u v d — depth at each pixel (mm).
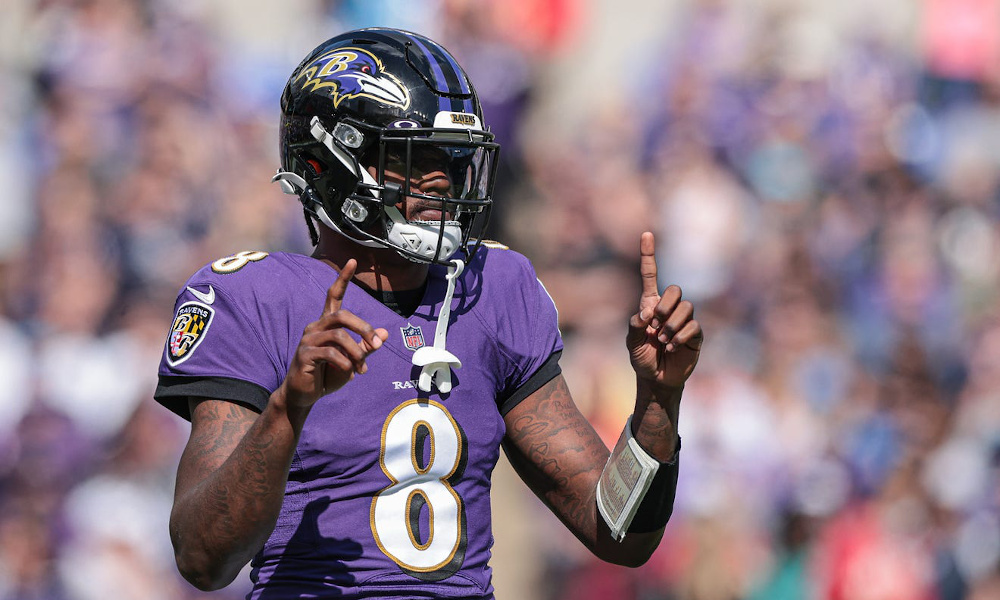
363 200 9672
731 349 28750
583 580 25375
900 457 27031
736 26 34438
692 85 33406
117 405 25156
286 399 8578
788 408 27547
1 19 30906
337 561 9344
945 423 28688
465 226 10039
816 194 32938
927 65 36125
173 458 24141
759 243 31516
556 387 10438
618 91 34906
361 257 9953
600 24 35938
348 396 9469
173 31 30562
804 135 33312
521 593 25719
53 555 23375
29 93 29969
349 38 10141
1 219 28016
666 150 32344
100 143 28922
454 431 9625
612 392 27078
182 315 9648
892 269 32531
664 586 25000
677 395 9797
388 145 9664
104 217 27953
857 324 31297
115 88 29516
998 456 27469
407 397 9562
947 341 31922
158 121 28984
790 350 29453
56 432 24484
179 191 28516
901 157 34375
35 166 28812
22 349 25391
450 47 30000
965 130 35594
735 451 26109
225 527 8789
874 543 25359
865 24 36219
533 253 29500
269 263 9812
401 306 9930
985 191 34625
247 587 23641
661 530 10148
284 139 10164
